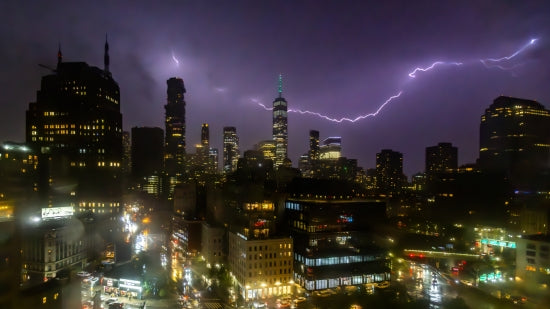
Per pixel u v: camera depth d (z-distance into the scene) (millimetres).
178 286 130750
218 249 154500
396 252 159250
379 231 152875
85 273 121688
